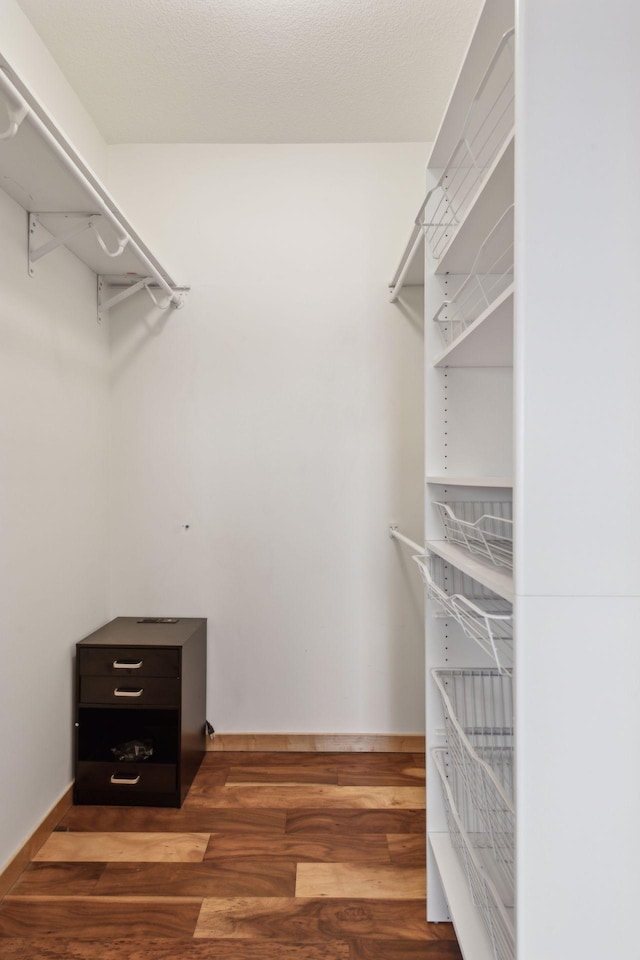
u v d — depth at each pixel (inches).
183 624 96.8
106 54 79.2
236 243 101.5
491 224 49.4
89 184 61.5
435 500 64.2
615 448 32.5
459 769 58.4
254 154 101.7
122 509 101.6
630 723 32.6
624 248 32.4
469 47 44.8
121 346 101.5
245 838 75.8
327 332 101.7
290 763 96.7
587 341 32.4
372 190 101.6
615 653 32.5
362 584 101.8
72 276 86.2
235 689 101.7
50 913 62.6
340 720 101.8
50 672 78.7
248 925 60.9
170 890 66.0
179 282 101.5
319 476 101.8
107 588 100.6
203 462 101.7
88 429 92.4
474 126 55.9
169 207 101.2
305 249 101.7
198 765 94.6
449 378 64.5
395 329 101.7
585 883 32.5
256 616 101.8
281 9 71.7
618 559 32.6
